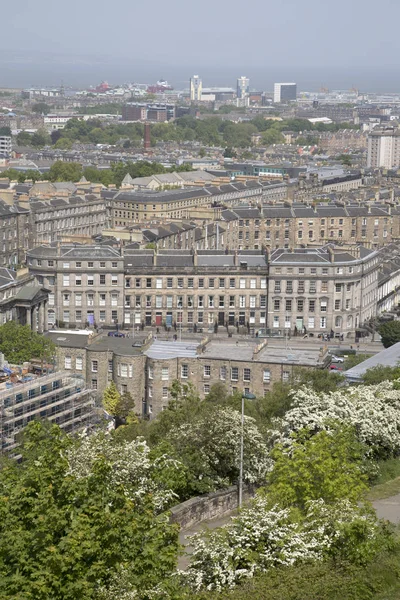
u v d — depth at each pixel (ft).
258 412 626.23
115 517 343.05
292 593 326.03
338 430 494.59
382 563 354.13
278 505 379.35
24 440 604.08
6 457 588.91
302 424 522.06
